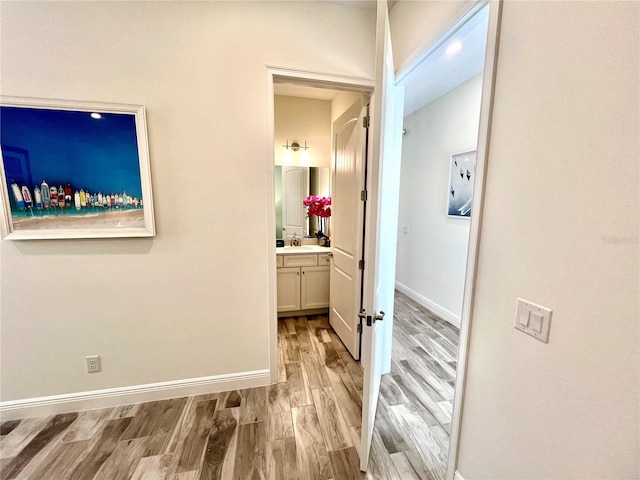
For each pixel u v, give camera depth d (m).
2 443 1.51
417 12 1.64
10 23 1.39
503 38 0.97
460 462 1.25
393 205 2.01
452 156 3.09
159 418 1.70
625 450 0.68
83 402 1.75
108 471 1.36
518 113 0.92
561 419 0.82
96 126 1.54
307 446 1.51
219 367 1.94
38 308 1.62
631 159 0.63
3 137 1.44
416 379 2.13
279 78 1.80
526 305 0.91
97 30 1.49
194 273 1.81
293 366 2.28
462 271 3.03
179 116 1.65
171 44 1.59
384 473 1.37
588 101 0.72
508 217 0.97
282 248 3.33
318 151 3.42
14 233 1.52
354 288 2.29
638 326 0.64
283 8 1.73
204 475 1.35
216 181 1.76
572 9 0.75
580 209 0.75
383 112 1.21
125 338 1.76
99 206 1.60
